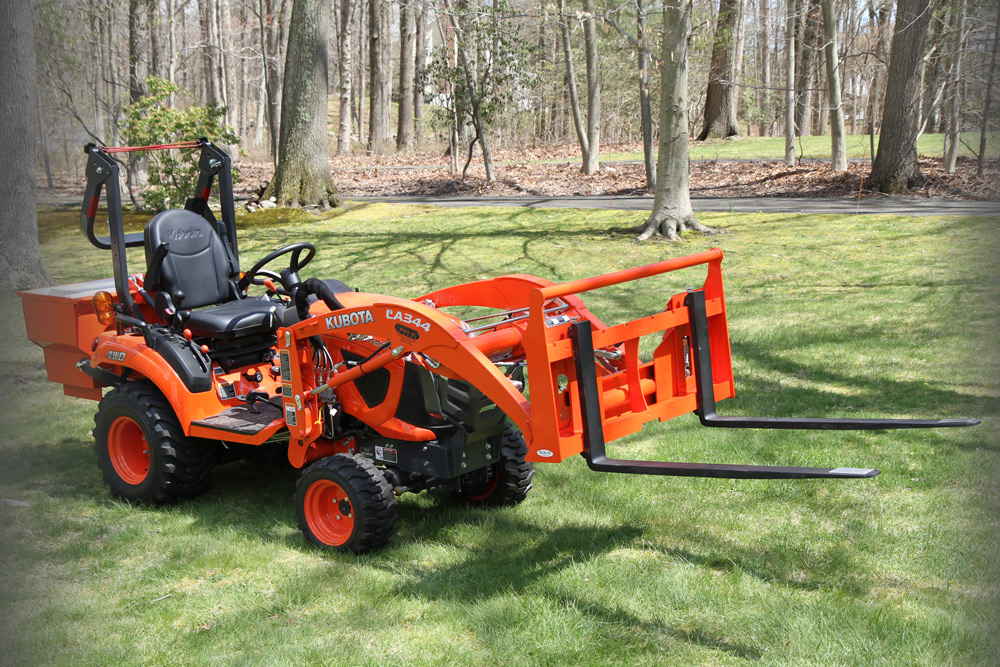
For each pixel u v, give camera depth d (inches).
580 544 181.5
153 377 200.5
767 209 688.4
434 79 1071.6
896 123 725.9
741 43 1387.8
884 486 204.1
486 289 216.5
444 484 190.7
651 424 260.8
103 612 155.6
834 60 812.6
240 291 236.7
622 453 235.8
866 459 221.5
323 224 708.7
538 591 160.1
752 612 149.8
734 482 212.7
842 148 824.9
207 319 208.4
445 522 195.6
